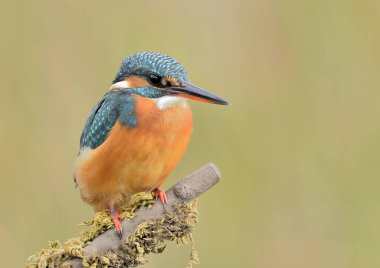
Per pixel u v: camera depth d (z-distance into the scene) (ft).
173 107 29.32
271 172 39.88
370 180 39.68
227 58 40.45
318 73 40.32
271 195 39.81
